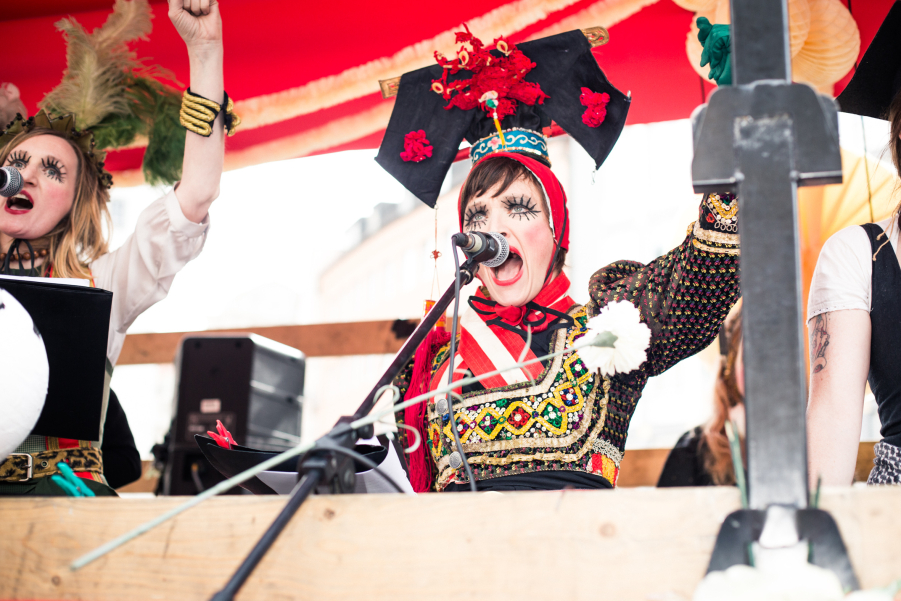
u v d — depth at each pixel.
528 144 1.95
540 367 1.70
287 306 11.84
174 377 3.64
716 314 1.69
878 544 0.86
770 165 0.93
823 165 0.92
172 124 2.64
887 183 2.78
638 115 2.99
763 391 0.89
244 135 3.12
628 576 0.90
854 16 2.61
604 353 1.24
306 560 0.97
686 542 0.90
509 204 1.84
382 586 0.94
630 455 3.45
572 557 0.91
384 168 2.07
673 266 1.72
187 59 3.02
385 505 0.97
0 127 2.65
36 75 3.08
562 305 1.82
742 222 0.92
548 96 1.98
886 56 1.87
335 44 3.01
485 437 1.66
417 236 10.62
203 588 0.98
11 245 2.19
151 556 1.01
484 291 1.88
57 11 3.08
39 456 1.79
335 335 3.90
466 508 0.95
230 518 1.00
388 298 10.92
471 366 1.75
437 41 2.96
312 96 3.06
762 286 0.91
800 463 0.87
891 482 1.50
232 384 3.38
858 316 1.57
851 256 1.62
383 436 1.40
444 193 8.17
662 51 2.88
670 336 1.72
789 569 0.80
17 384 1.38
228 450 1.43
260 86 3.07
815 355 1.60
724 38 1.59
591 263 5.61
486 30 2.91
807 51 2.64
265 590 0.96
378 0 2.95
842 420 1.50
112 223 2.39
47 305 1.51
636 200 5.50
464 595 0.92
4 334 1.39
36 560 1.04
